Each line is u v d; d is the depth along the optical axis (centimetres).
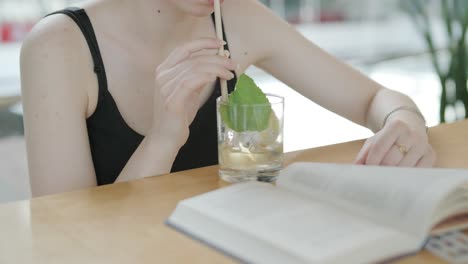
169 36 131
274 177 95
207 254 69
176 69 105
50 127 111
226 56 104
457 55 299
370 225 69
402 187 73
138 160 108
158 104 109
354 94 142
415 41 563
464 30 296
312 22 562
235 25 141
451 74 302
